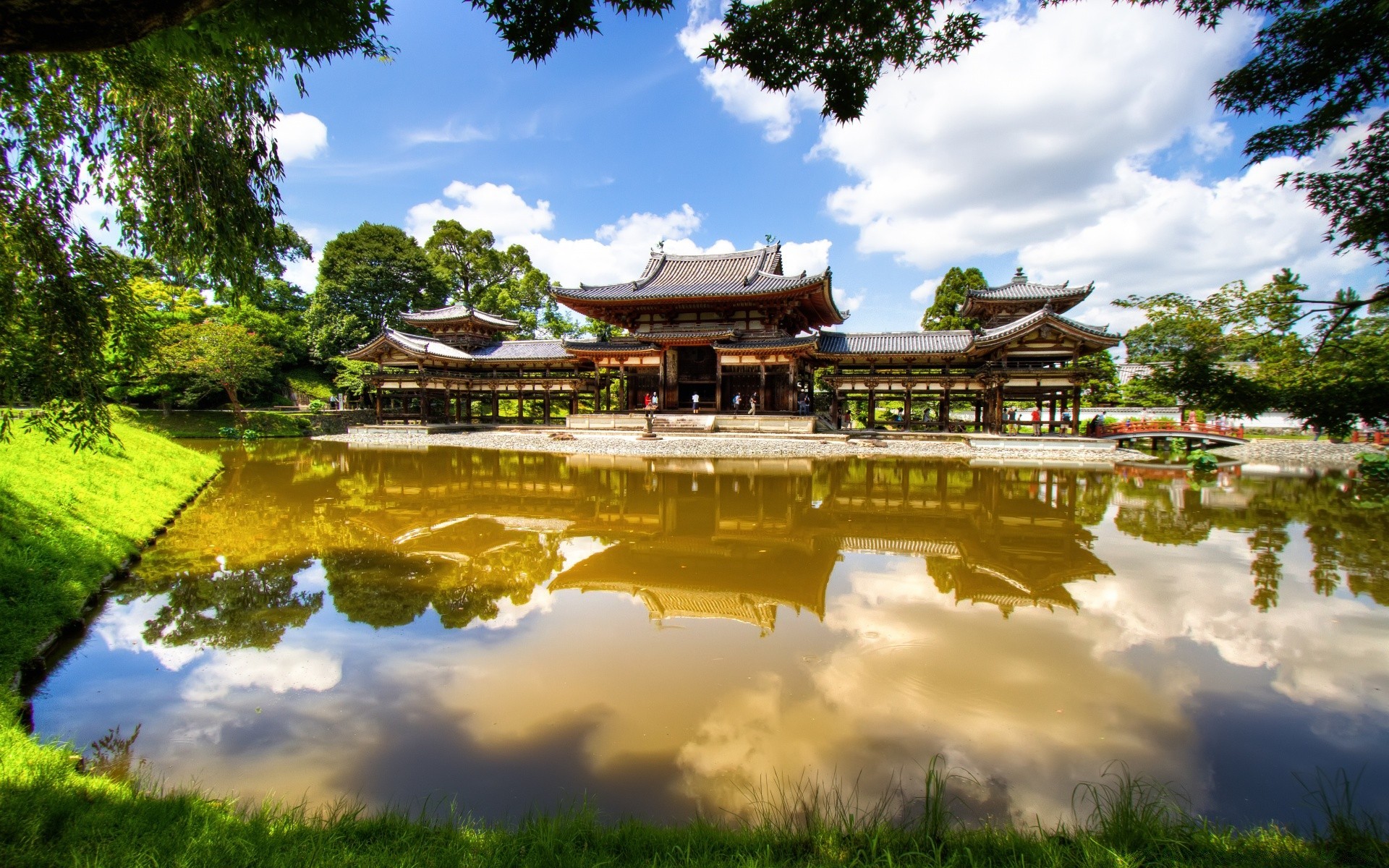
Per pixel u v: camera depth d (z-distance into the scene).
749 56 5.07
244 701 5.68
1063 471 23.52
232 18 4.54
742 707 5.52
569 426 36.56
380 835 3.57
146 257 6.91
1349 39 3.73
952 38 4.79
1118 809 3.77
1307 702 5.60
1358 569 10.12
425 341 44.34
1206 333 4.60
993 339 30.34
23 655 6.31
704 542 12.29
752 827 3.80
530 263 67.50
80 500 10.93
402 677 6.16
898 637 7.18
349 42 4.73
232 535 12.55
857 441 30.41
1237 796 4.22
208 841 3.32
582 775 4.50
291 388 50.25
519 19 4.45
